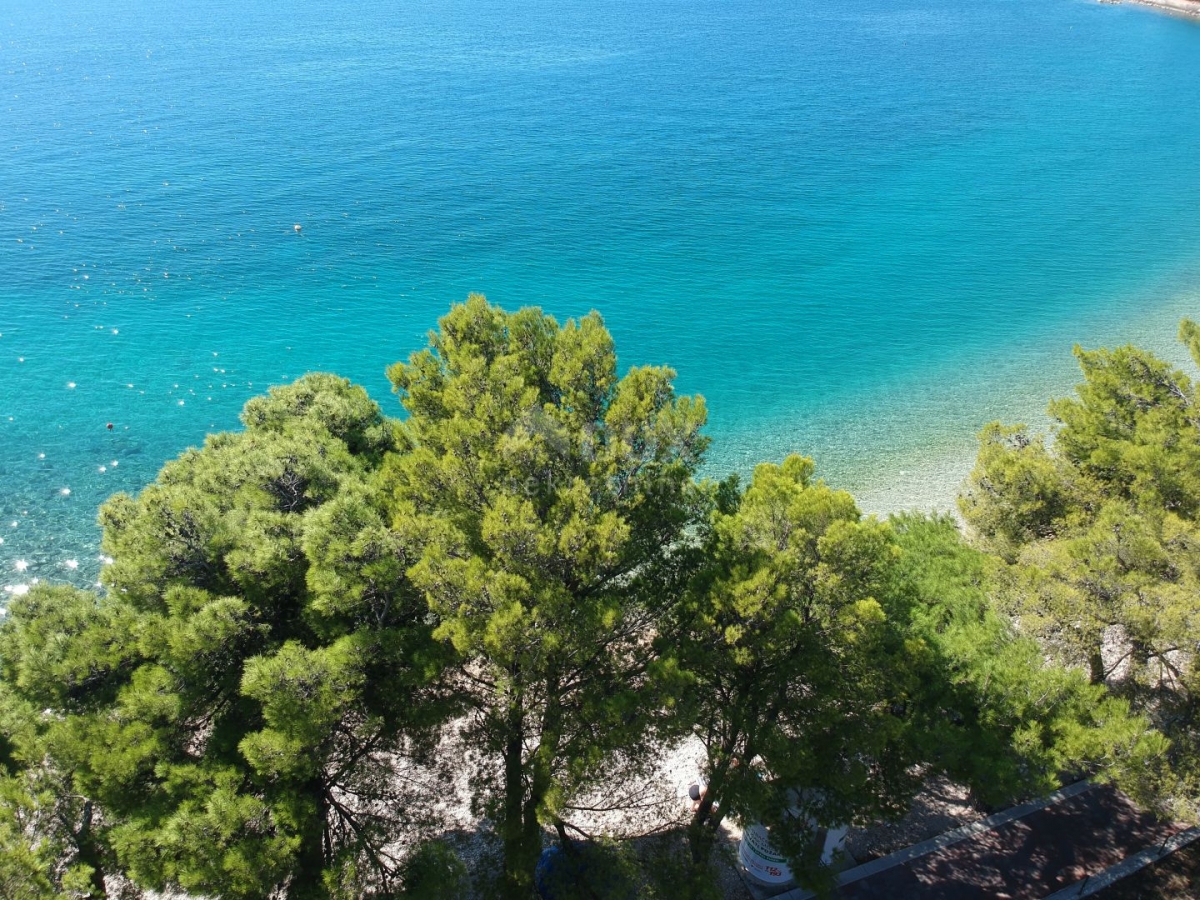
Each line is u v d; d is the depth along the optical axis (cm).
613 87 12781
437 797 1848
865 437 4500
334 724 1605
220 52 15125
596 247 7081
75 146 9131
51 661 1620
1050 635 1972
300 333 5653
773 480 1966
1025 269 6625
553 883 1800
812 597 1697
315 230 7219
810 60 14925
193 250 6731
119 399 4847
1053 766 1750
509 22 19225
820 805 1803
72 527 3791
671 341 5612
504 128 10475
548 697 1725
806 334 5697
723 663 1708
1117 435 2511
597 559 1633
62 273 6238
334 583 1603
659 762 2409
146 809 1486
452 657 1698
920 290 6322
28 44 15362
